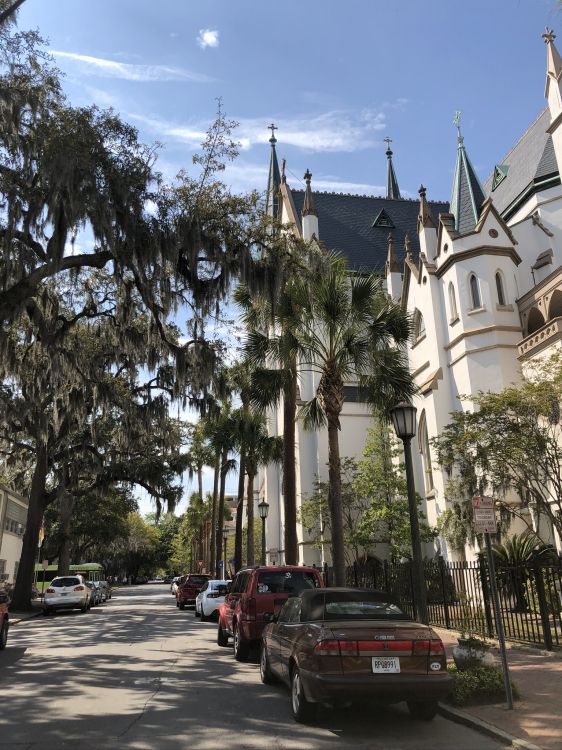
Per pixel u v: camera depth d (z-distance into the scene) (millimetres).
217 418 27359
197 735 6539
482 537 17719
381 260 43719
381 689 6508
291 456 19516
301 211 46125
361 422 37219
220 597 22000
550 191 30281
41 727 6871
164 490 34219
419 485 28781
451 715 7305
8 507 44656
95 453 31172
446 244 27531
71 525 53688
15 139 15508
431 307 28531
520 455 15695
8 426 26766
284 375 17516
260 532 51125
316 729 6832
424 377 29328
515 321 25438
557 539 19781
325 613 7594
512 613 13195
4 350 17828
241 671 10711
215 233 16938
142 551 108562
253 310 18609
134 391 28656
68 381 25609
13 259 16406
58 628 19766
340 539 14742
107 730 6727
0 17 14172
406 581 17719
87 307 23734
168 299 17469
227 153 16844
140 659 12203
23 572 30141
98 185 14945
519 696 7812
